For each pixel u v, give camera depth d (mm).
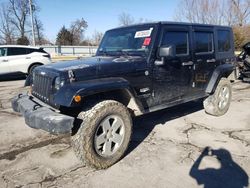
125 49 4527
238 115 5922
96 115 3334
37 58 12859
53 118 3129
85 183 3238
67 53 30797
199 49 5125
